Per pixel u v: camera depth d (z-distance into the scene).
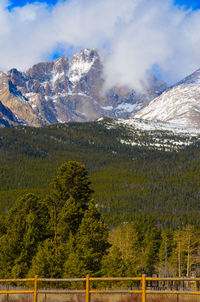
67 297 23.62
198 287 21.67
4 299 24.84
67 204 58.84
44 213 61.19
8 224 63.12
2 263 53.56
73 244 53.50
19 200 63.16
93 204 57.72
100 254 52.72
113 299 22.16
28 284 34.62
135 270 56.84
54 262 46.00
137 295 21.81
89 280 22.09
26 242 53.34
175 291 20.33
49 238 56.34
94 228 54.31
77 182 62.12
